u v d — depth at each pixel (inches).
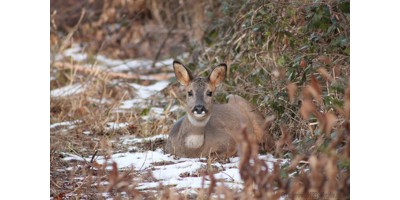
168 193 375.6
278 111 509.0
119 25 939.3
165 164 490.9
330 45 478.0
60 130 606.2
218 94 599.2
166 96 691.4
